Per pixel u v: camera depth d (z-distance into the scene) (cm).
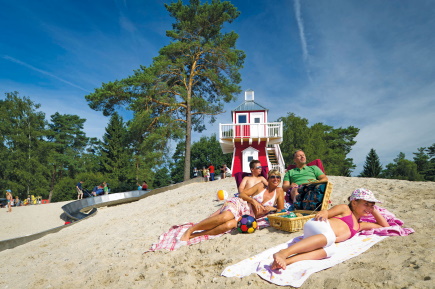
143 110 2947
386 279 293
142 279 426
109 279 445
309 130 5709
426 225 456
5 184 4756
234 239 513
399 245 380
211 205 1020
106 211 1797
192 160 6316
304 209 571
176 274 418
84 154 6328
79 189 2845
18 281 518
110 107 3234
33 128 5212
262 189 607
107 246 661
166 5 3338
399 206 627
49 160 5303
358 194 423
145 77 2836
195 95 3481
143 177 4691
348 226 412
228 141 2623
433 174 9038
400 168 8862
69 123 7025
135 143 3303
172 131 2964
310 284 312
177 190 2022
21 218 2027
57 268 554
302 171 677
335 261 356
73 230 1211
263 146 2612
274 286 326
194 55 3325
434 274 284
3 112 5072
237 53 3350
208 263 432
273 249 421
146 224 888
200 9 3306
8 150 5003
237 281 353
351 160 7781
